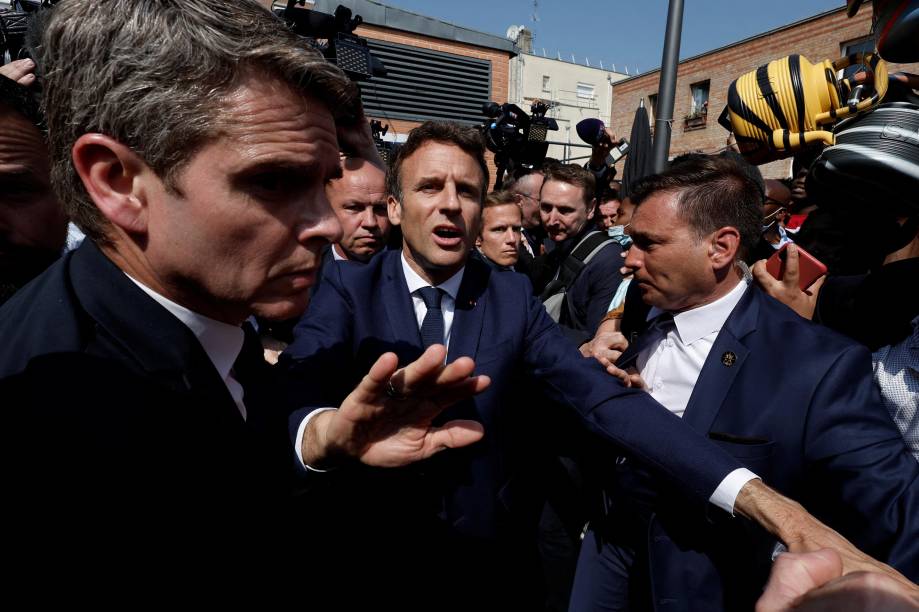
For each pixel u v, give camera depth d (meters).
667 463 1.21
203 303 0.75
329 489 1.09
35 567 0.56
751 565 1.33
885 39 1.18
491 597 1.43
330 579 1.10
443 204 1.44
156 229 0.65
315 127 0.67
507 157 4.38
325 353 1.35
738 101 1.64
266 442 0.88
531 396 1.70
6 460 0.57
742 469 1.14
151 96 0.58
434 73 8.55
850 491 1.18
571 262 3.14
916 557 1.05
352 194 2.59
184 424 0.68
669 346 1.60
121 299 0.68
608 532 1.79
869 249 1.44
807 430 1.25
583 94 27.20
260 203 0.65
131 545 0.61
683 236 1.43
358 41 2.68
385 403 0.88
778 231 3.14
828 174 1.33
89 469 0.59
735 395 1.35
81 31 0.59
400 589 1.33
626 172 3.98
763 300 1.45
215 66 0.58
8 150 1.01
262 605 0.78
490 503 1.42
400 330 1.47
